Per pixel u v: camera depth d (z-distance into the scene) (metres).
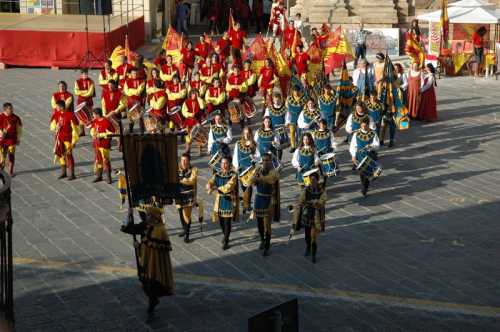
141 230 24.59
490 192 36.47
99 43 62.47
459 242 30.72
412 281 27.41
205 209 33.94
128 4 72.25
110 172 37.25
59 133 37.28
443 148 43.19
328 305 25.66
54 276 27.59
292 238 31.03
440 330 24.11
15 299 25.88
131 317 24.88
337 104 44.16
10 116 37.69
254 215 29.12
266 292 26.50
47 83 57.69
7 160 38.81
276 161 35.31
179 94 42.56
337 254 29.55
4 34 62.66
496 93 56.38
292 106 40.81
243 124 46.38
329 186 37.00
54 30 62.66
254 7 81.25
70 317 24.81
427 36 68.62
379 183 37.50
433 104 48.31
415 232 31.69
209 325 24.39
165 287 24.52
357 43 63.22
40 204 34.53
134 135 25.30
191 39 75.81
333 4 70.00
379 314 25.08
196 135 41.16
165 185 25.55
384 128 43.28
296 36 55.56
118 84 46.44
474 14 60.81
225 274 27.88
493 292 26.64
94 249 29.89
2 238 17.12
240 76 45.84
